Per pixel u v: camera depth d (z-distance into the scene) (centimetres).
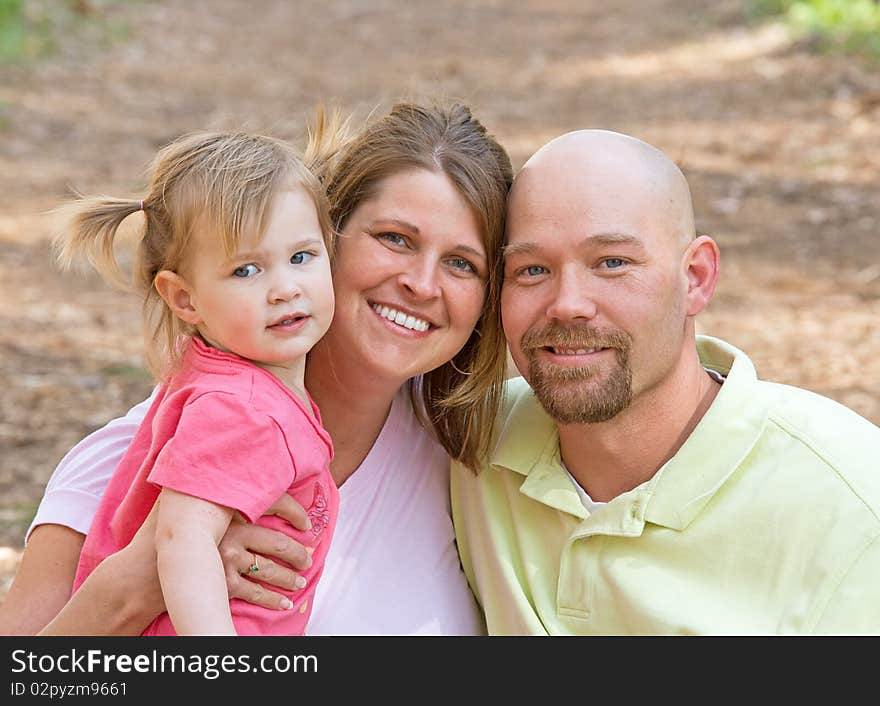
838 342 796
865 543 294
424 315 329
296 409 312
